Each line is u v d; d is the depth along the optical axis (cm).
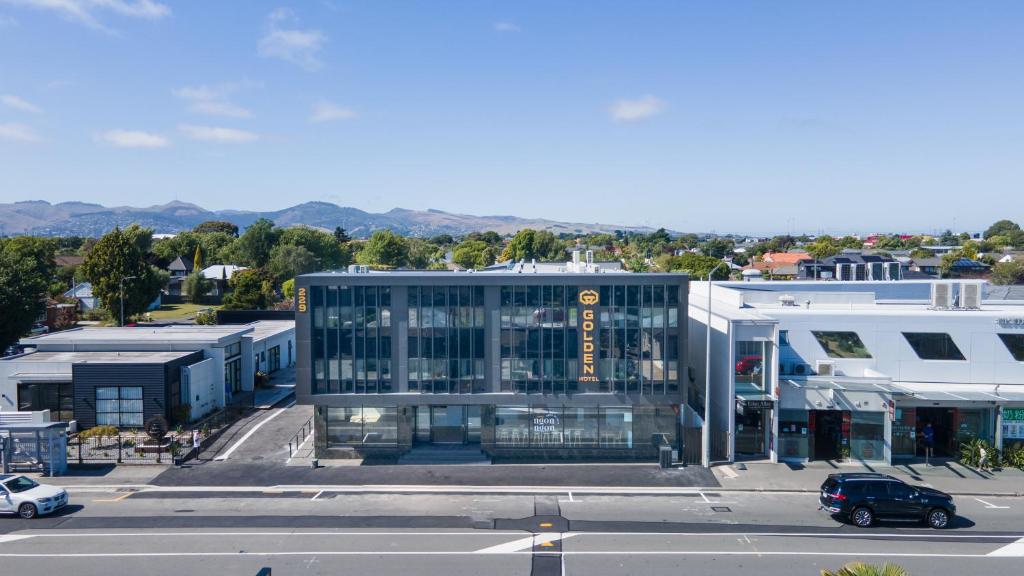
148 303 7831
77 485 3153
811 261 12938
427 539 2517
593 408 3559
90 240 18000
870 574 1577
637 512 2811
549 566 2275
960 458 3531
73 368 4050
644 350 3500
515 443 3572
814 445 3559
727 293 4178
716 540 2508
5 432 3266
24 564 2295
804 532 2594
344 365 3531
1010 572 2230
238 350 5122
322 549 2422
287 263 11975
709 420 3569
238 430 4103
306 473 3334
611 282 3484
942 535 2567
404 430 3578
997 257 17975
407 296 3512
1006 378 3600
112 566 2281
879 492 2650
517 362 3525
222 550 2414
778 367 3556
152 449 3625
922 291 4772
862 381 3494
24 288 5828
